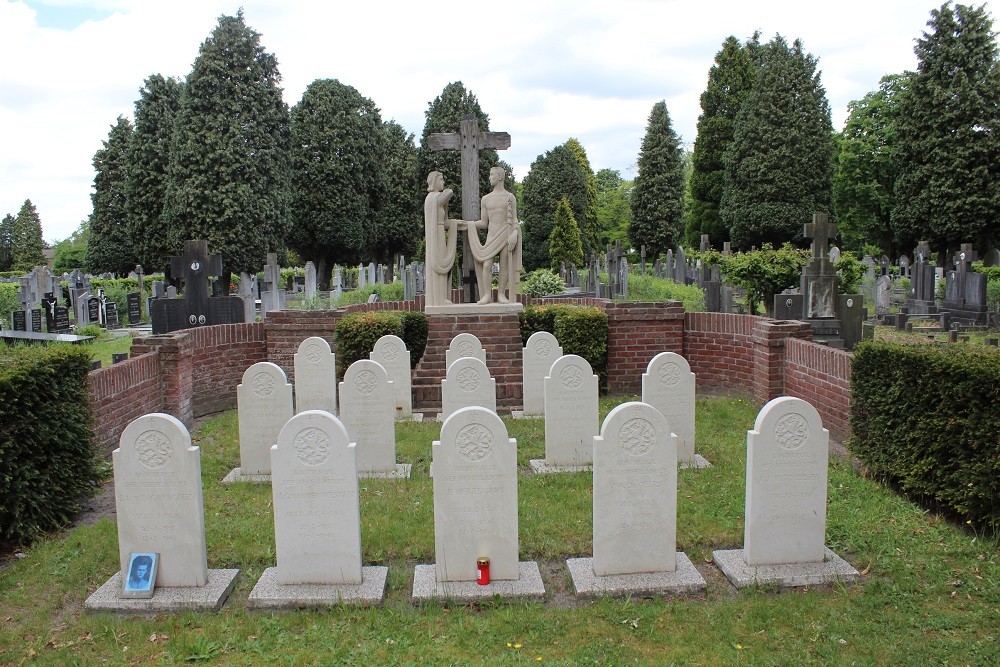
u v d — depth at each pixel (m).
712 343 12.48
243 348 12.68
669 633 4.70
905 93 34.91
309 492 5.28
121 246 40.00
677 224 51.53
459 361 9.55
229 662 4.45
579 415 8.34
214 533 6.40
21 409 6.31
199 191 29.72
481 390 9.59
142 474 5.22
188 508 5.25
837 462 8.10
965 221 33.16
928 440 6.41
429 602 5.10
